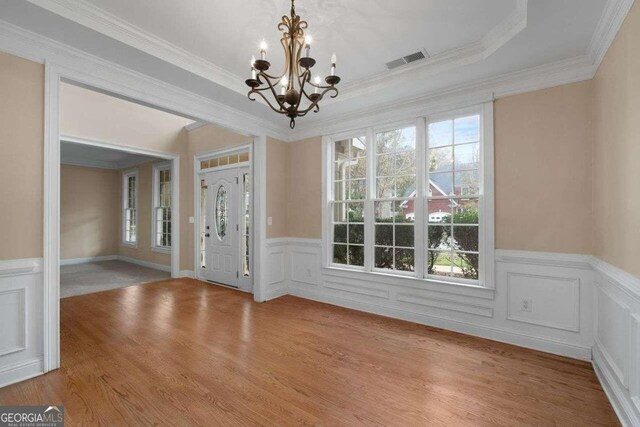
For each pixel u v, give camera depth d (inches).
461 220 125.6
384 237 146.6
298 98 75.4
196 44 102.1
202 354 103.4
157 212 265.6
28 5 75.6
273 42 100.7
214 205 212.7
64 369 92.7
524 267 110.7
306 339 116.5
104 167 309.9
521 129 111.1
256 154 168.6
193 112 131.5
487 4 82.1
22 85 87.0
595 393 82.0
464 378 89.4
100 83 101.9
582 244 100.0
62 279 218.7
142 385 84.7
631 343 67.8
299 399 79.0
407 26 92.1
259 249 167.0
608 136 83.7
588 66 98.6
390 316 141.9
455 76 113.7
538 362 98.7
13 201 85.7
